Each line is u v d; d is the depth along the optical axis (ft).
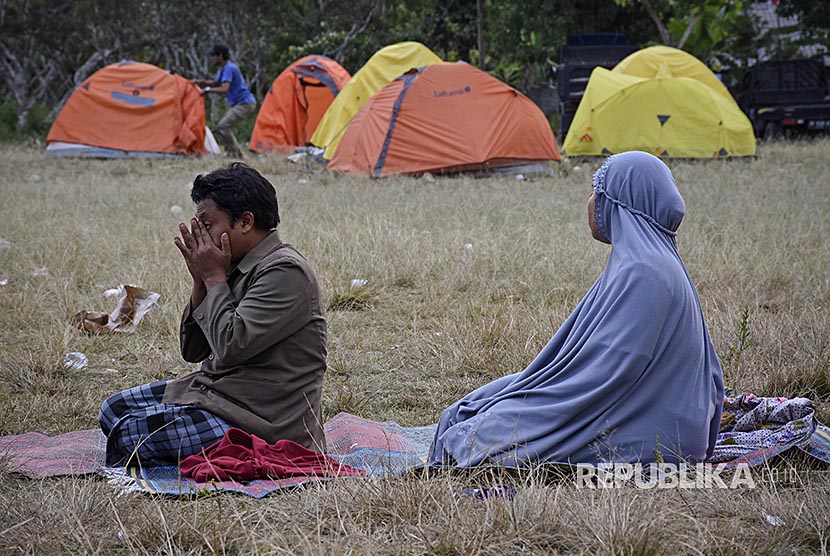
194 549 12.05
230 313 14.78
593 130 65.92
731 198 45.98
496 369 21.34
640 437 14.08
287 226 38.04
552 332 22.43
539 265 30.30
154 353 22.72
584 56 89.20
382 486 13.41
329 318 25.64
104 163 67.31
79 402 19.42
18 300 26.73
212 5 126.52
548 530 12.29
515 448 14.14
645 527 11.75
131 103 70.79
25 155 73.61
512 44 108.68
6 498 13.47
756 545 11.75
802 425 15.23
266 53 133.59
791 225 37.32
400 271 30.09
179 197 48.52
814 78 90.17
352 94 71.15
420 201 45.91
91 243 34.32
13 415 18.56
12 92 145.18
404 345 23.44
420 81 58.90
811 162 64.23
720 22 109.60
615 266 14.32
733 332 21.83
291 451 14.99
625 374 13.80
